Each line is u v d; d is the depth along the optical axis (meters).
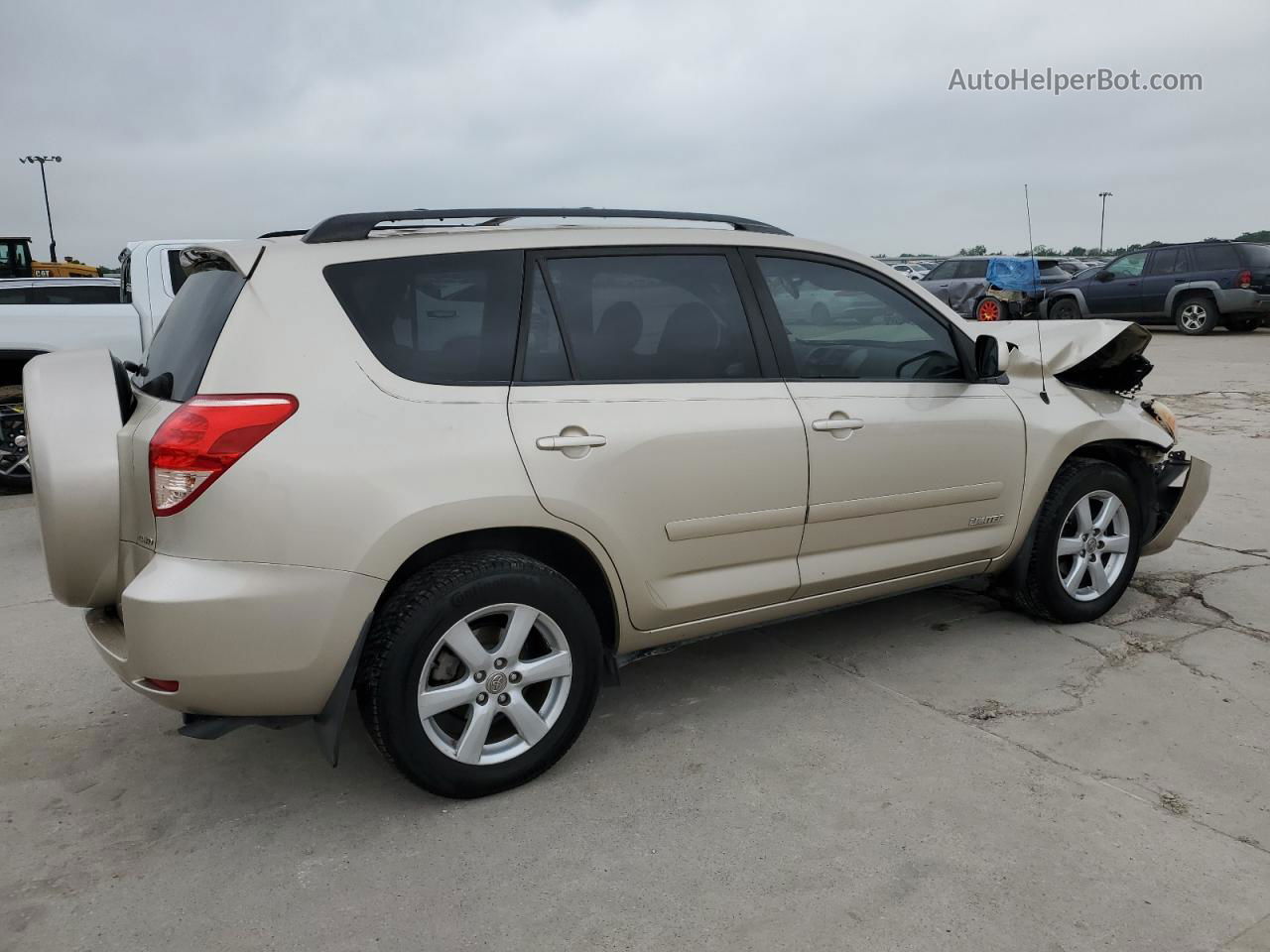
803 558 3.46
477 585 2.77
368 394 2.69
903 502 3.61
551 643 2.97
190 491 2.50
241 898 2.49
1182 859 2.57
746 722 3.41
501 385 2.89
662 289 3.23
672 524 3.12
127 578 2.76
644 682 3.76
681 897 2.46
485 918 2.40
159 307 7.18
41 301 8.54
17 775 3.14
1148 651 3.96
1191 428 8.89
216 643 2.51
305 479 2.55
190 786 3.06
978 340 3.73
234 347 2.59
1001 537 3.94
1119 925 2.32
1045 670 3.79
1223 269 16.83
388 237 2.92
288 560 2.54
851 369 3.58
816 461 3.37
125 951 2.30
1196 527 5.77
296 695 2.64
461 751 2.84
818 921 2.35
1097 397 4.25
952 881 2.49
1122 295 17.97
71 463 2.70
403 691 2.71
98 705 3.66
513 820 2.83
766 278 3.45
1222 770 3.03
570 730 3.03
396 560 2.66
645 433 3.04
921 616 4.40
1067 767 3.06
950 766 3.08
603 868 2.59
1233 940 2.26
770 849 2.65
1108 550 4.24
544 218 3.19
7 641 4.32
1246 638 4.08
